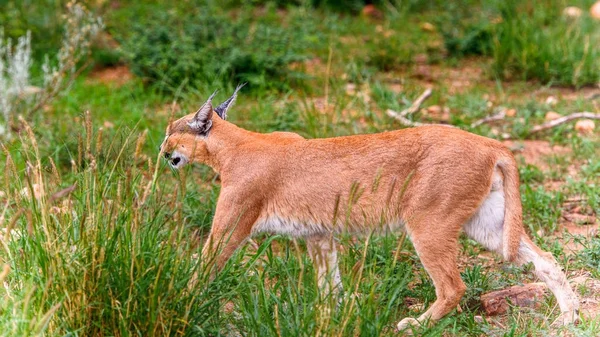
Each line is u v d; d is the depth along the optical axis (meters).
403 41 31.95
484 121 24.75
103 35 30.64
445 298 15.05
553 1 33.03
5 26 30.19
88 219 13.62
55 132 23.19
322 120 23.83
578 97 27.33
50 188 15.11
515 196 15.10
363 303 13.62
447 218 14.91
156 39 28.31
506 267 17.06
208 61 27.34
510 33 29.98
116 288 13.38
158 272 13.00
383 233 15.46
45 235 13.72
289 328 13.61
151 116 25.25
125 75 29.33
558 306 15.77
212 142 16.22
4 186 15.99
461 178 14.83
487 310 15.85
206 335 14.00
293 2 35.25
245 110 25.22
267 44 28.09
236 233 15.77
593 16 32.41
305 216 15.64
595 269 17.02
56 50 29.50
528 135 24.73
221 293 14.51
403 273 16.78
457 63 30.92
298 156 15.72
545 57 28.97
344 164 15.45
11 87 24.48
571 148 23.98
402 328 15.05
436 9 35.09
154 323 13.05
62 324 13.15
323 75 28.30
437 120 25.02
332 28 32.50
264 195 15.80
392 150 15.21
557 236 18.89
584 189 20.95
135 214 13.45
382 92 26.00
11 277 14.23
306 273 15.41
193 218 18.44
